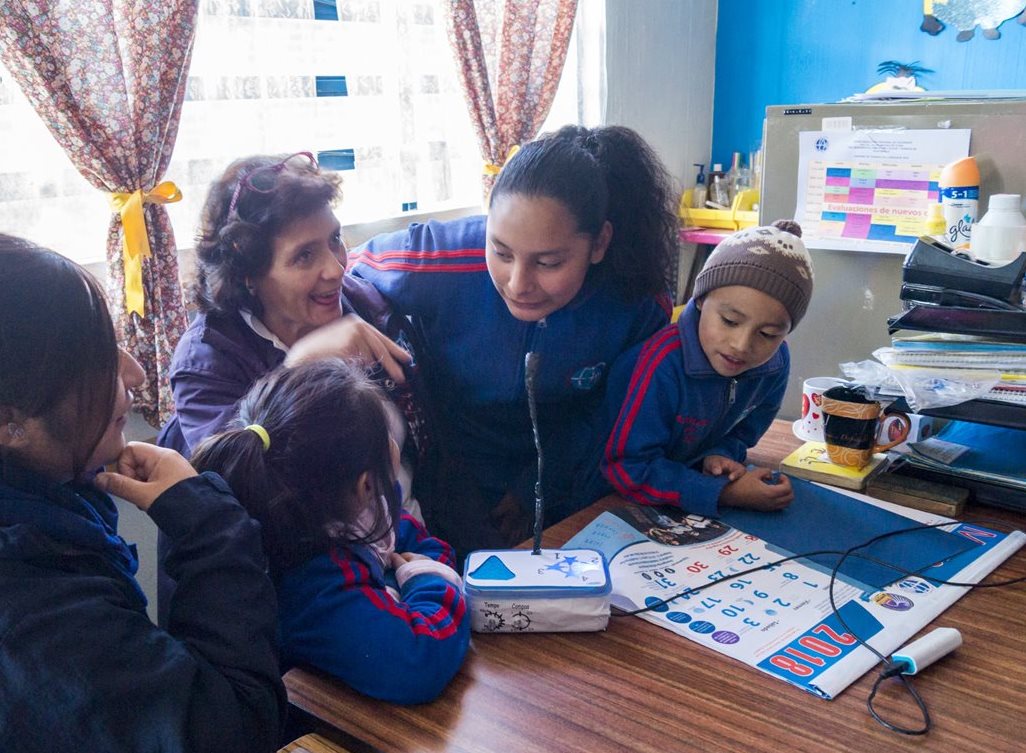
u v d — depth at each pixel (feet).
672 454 4.12
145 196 5.47
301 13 6.84
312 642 2.68
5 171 5.40
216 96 6.38
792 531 3.53
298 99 6.95
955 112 4.42
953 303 3.78
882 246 4.75
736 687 2.56
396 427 3.88
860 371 4.09
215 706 2.23
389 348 3.95
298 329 4.01
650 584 3.15
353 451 2.85
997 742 2.31
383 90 7.68
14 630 2.09
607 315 4.29
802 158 4.92
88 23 5.20
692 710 2.47
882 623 2.87
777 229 3.78
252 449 2.80
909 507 3.76
